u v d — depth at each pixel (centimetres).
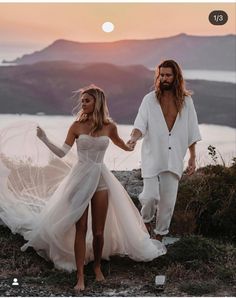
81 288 602
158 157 706
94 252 638
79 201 625
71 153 732
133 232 669
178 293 599
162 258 682
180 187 863
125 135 795
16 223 722
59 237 641
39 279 623
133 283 629
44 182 756
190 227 809
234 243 791
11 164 760
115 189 654
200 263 657
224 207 819
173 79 701
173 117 708
